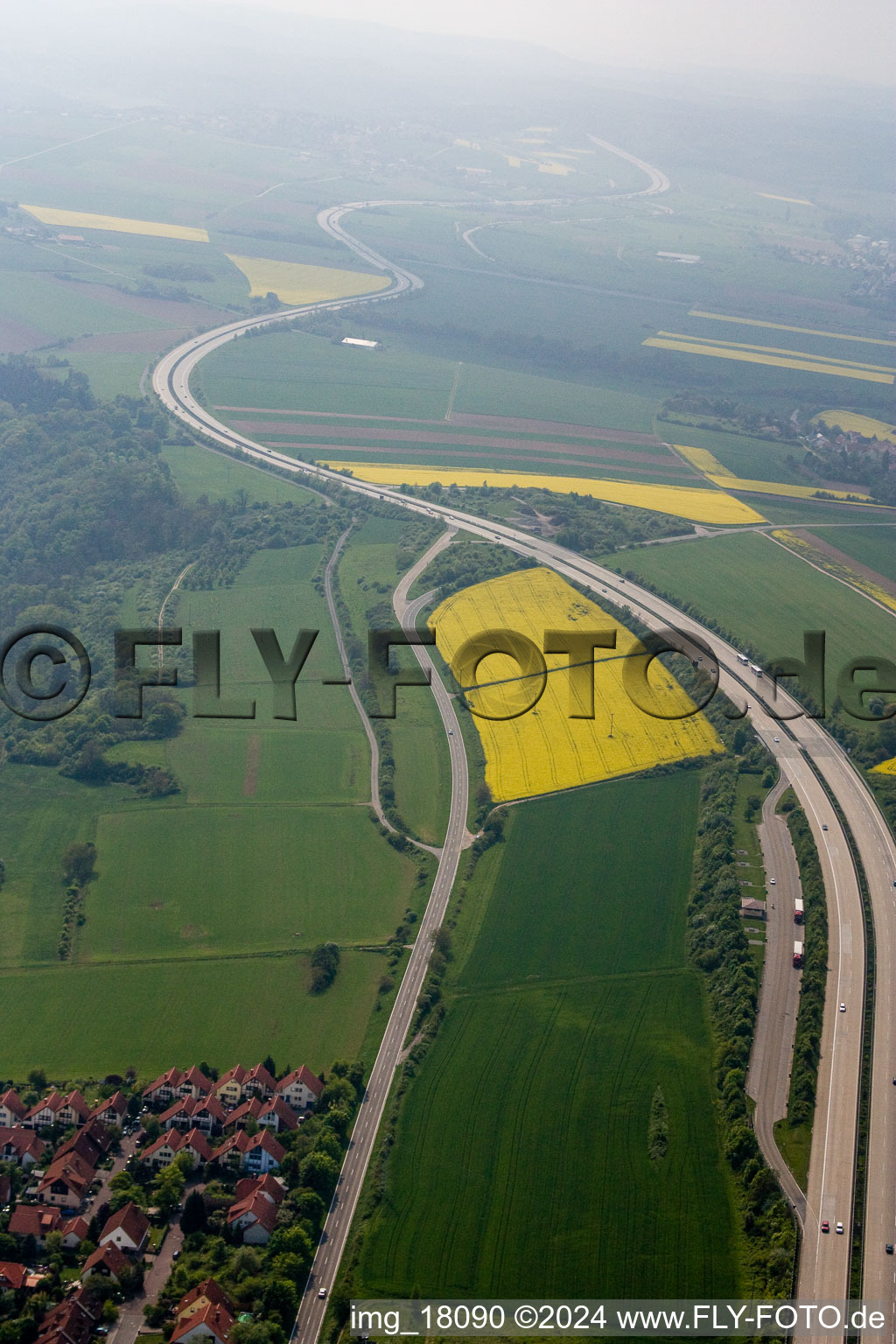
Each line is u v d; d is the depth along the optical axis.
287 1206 173.50
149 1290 162.75
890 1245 162.38
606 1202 173.75
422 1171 180.25
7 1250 167.50
